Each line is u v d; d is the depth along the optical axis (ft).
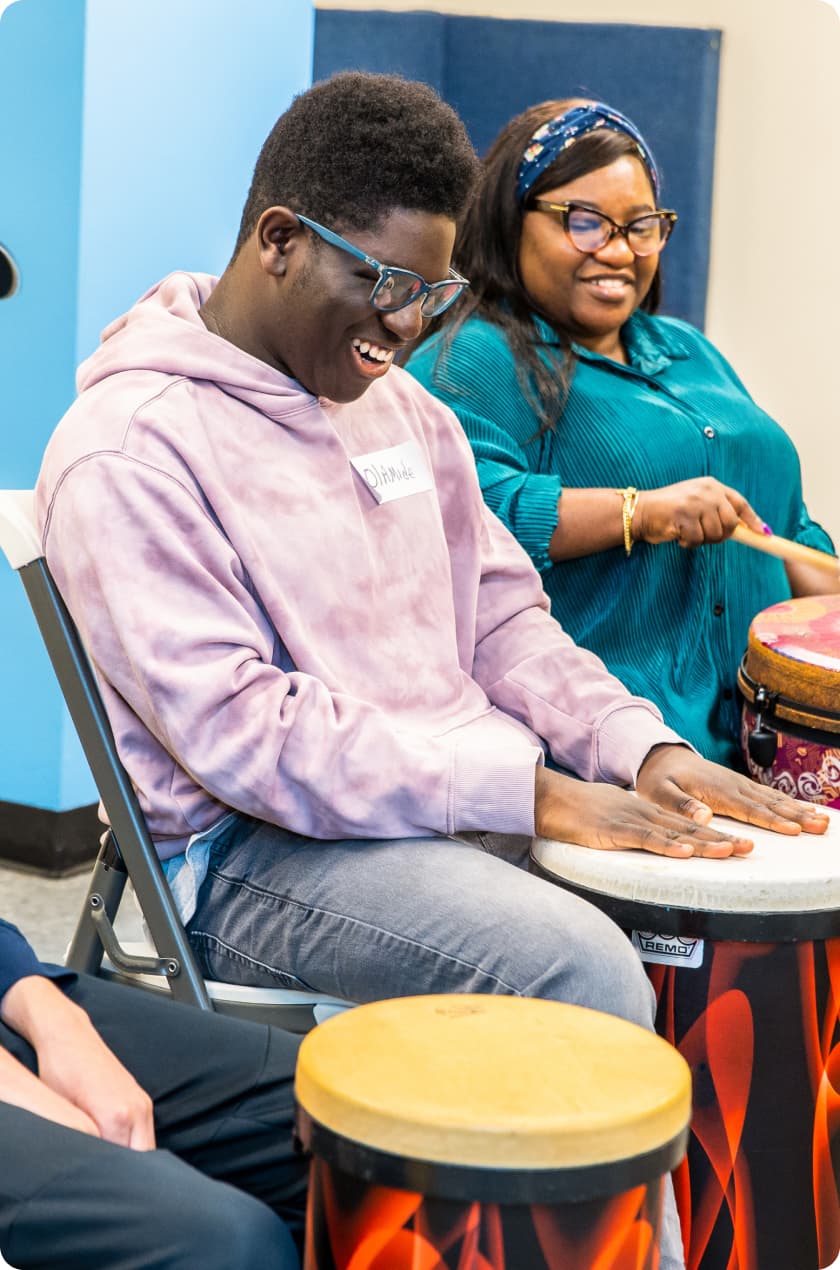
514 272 6.91
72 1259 3.39
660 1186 3.30
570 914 4.40
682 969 4.68
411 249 4.69
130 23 9.12
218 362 4.88
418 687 5.12
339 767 4.57
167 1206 3.35
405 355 7.05
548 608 5.97
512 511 6.40
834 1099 4.85
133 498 4.58
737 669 7.00
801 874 4.66
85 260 9.14
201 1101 4.07
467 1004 3.76
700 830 4.90
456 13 12.04
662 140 11.87
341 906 4.57
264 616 4.84
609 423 6.82
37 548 4.71
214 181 9.91
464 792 4.69
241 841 4.89
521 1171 3.04
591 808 4.93
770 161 11.91
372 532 5.12
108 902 4.94
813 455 12.24
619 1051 3.47
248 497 4.83
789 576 7.55
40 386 9.38
